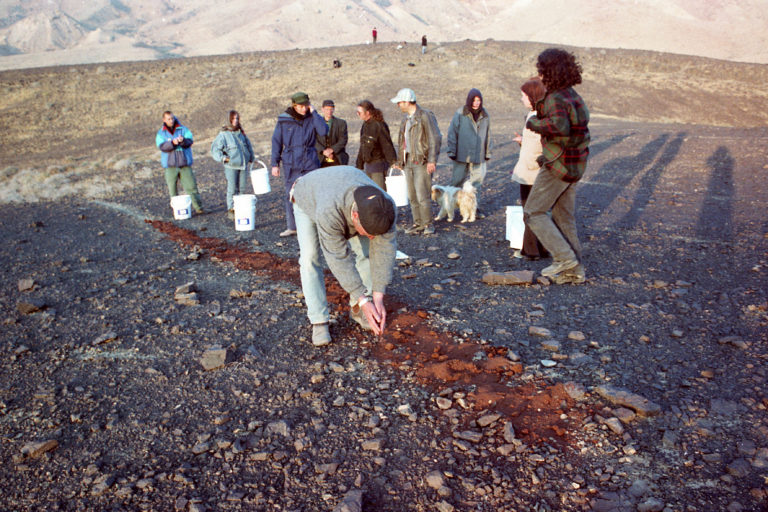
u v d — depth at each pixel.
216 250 6.70
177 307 4.68
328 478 2.40
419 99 34.22
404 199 7.41
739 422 2.56
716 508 2.06
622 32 157.88
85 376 3.49
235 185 8.95
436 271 5.30
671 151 12.88
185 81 43.47
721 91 38.19
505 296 4.45
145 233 7.96
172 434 2.79
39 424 2.95
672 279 4.63
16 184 14.98
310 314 3.73
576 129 4.04
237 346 3.81
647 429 2.58
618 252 5.56
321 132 6.93
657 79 41.12
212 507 2.25
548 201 4.37
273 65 46.75
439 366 3.29
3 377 3.54
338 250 3.03
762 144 12.72
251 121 32.91
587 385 2.98
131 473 2.50
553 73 3.96
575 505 2.15
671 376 3.02
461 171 7.57
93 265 6.30
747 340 3.35
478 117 7.25
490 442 2.57
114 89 42.19
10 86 42.69
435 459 2.49
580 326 3.76
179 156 8.84
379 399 3.02
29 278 5.82
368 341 3.76
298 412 2.94
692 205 7.47
